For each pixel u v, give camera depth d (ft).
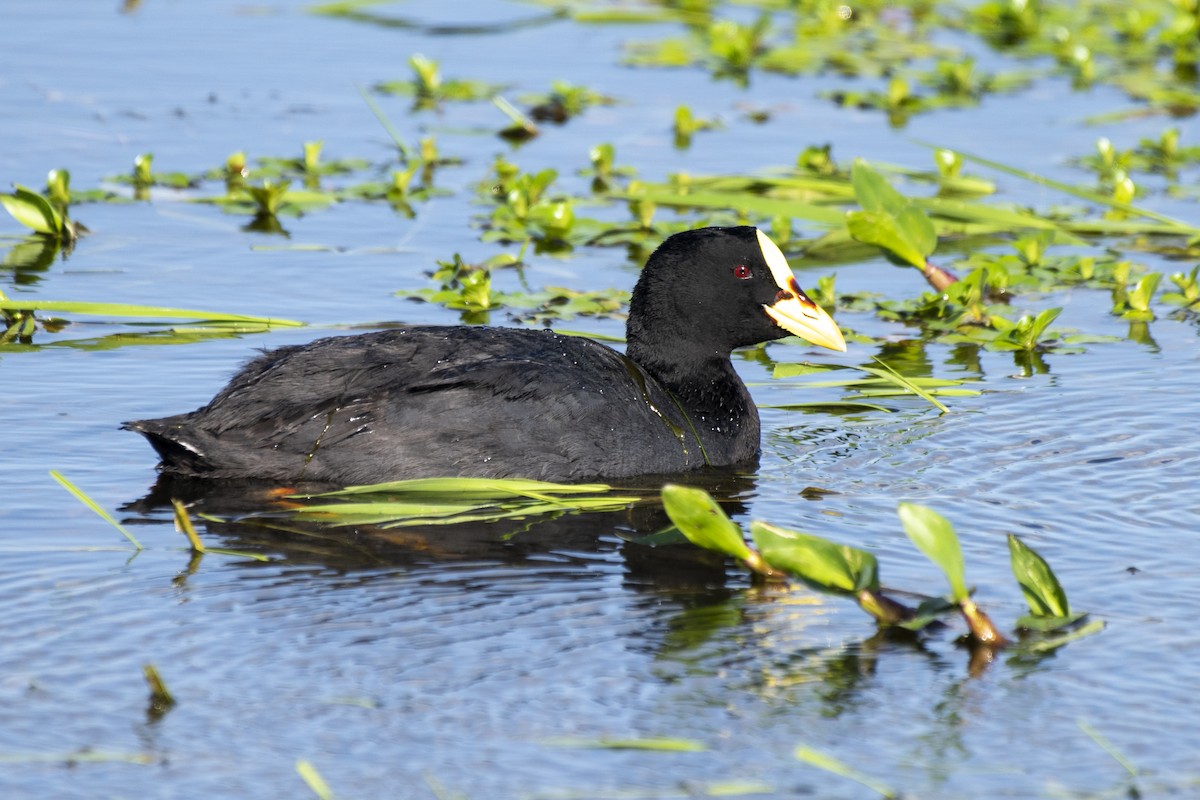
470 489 38.17
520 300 53.42
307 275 55.93
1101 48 87.45
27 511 36.65
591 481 40.29
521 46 88.22
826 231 64.59
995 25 92.02
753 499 38.99
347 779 25.52
